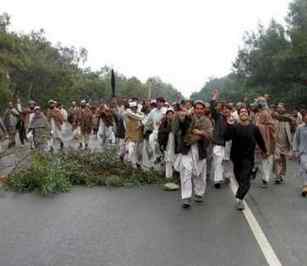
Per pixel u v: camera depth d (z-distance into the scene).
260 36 54.50
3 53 47.53
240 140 9.74
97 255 6.76
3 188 11.61
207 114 10.98
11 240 7.45
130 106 14.73
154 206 9.92
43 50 63.97
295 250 7.04
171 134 12.73
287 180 13.67
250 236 7.72
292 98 42.00
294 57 41.03
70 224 8.41
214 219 8.84
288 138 13.27
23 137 23.05
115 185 12.27
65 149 20.41
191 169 9.81
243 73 57.31
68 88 60.12
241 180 9.69
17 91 54.16
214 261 6.52
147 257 6.68
